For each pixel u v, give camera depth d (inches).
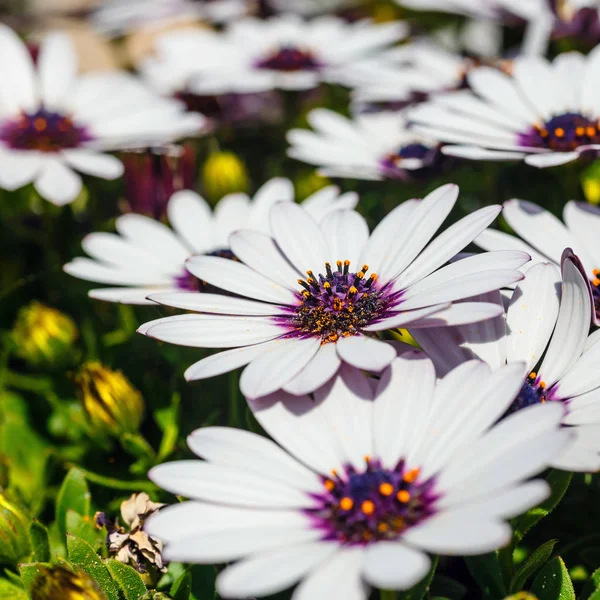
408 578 9.5
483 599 11.8
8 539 12.0
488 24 19.7
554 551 12.3
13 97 16.3
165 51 18.2
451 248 11.6
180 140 17.4
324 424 10.9
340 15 20.7
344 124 16.0
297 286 12.1
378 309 11.6
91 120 16.0
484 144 13.6
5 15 23.3
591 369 11.3
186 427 13.5
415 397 10.8
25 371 15.0
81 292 15.3
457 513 10.0
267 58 17.7
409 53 17.1
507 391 10.5
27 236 16.5
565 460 10.4
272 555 10.0
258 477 10.6
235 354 11.3
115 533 11.7
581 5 16.0
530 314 11.6
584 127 13.8
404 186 15.2
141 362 14.3
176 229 14.3
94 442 13.6
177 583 11.5
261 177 17.6
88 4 23.6
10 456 13.9
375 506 10.4
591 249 12.5
